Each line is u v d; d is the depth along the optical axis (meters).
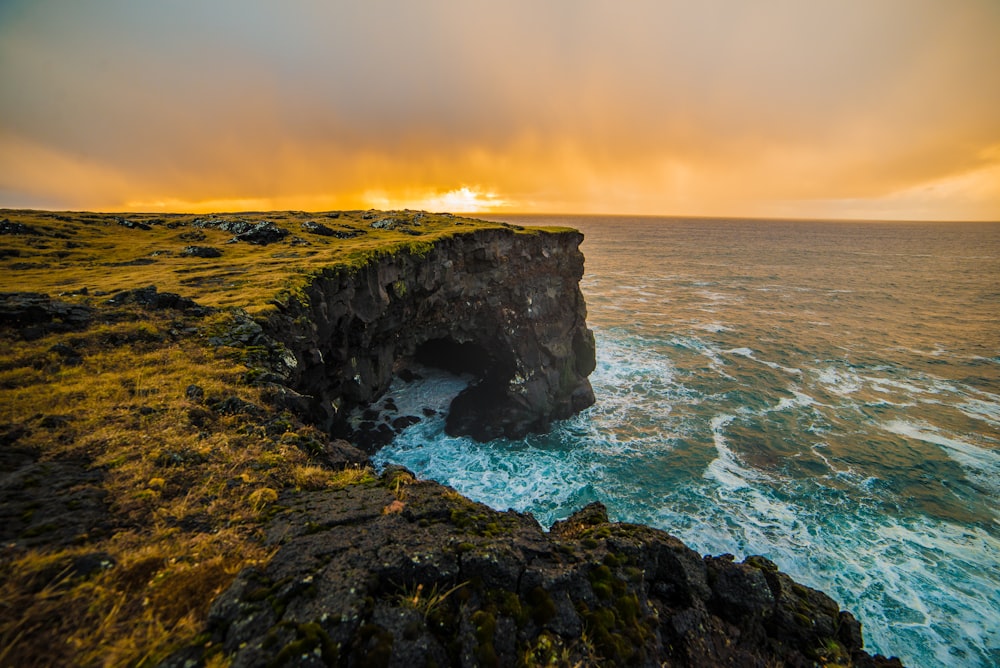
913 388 46.00
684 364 52.75
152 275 22.95
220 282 21.28
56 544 5.27
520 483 31.69
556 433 38.59
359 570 5.51
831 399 43.44
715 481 30.95
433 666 4.77
